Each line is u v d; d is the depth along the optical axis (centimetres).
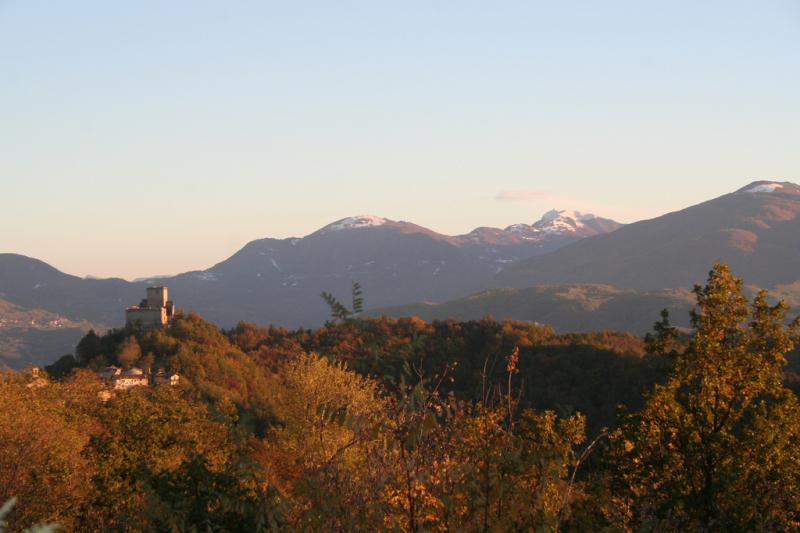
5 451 2364
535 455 658
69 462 2503
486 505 621
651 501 1501
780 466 1677
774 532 1584
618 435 1753
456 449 643
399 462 627
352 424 629
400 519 615
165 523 817
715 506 1647
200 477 848
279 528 648
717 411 1833
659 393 1862
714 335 1869
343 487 620
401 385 636
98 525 2412
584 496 1078
